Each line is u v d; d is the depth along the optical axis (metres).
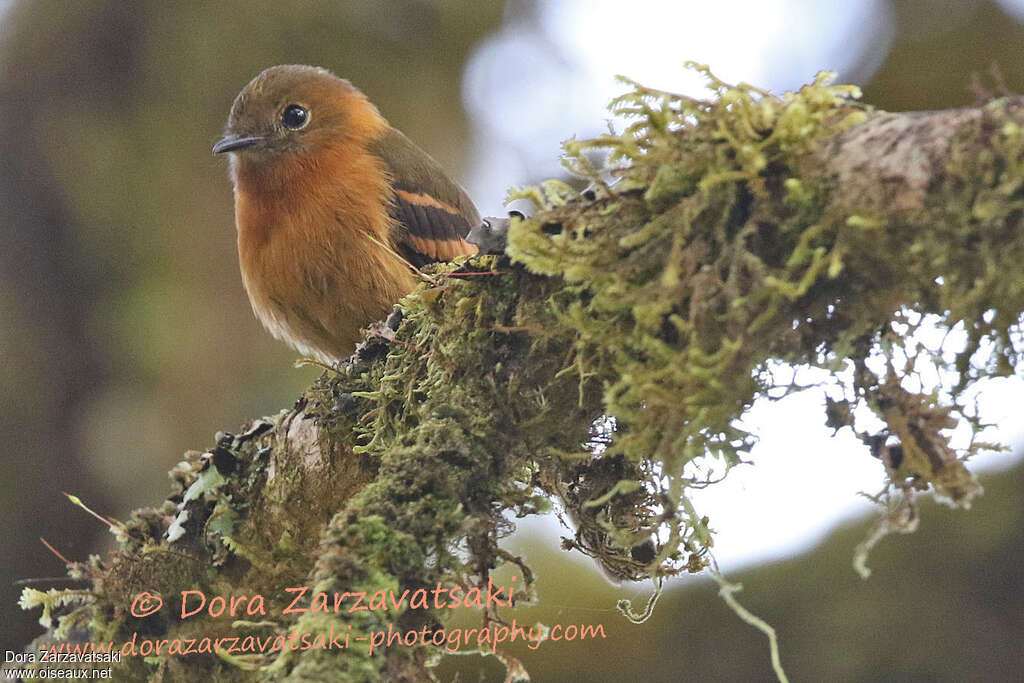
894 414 5.18
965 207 4.48
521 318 5.67
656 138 5.07
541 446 5.88
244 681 6.83
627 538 5.73
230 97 14.08
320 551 5.33
